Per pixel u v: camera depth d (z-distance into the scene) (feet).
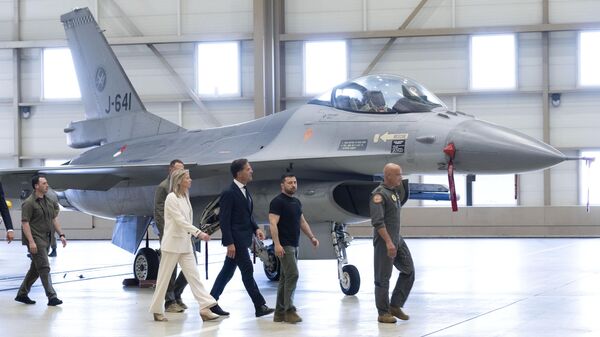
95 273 52.42
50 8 87.45
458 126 36.50
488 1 81.20
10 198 47.96
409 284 29.81
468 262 54.70
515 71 81.41
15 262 64.03
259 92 81.82
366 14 82.89
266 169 41.24
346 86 41.57
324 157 38.86
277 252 29.48
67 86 88.33
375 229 29.07
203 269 54.19
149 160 47.83
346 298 36.88
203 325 29.60
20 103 88.38
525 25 79.87
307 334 27.17
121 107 55.67
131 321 30.91
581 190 81.76
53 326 29.81
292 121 42.47
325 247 39.04
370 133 38.68
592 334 26.12
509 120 81.82
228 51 84.94
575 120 80.89
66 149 88.33
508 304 33.47
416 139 36.91
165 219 30.50
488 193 84.58
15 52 87.92
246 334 27.37
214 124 85.51
